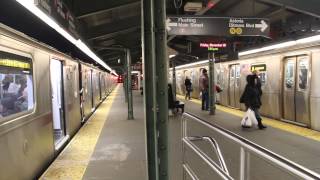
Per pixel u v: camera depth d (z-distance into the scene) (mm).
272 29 16156
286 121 12570
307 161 7066
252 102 11141
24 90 5820
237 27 11086
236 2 14766
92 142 9414
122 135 10469
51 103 7711
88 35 14609
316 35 10297
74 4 9742
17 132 5336
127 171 6516
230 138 3332
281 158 2482
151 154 3320
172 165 6785
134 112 17453
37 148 6453
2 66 4840
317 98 10695
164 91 3330
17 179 5285
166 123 3359
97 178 6121
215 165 3842
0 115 4730
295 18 15008
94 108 18328
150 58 3236
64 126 9750
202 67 24094
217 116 14656
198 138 5207
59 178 6145
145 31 3221
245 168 2984
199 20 10953
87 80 15516
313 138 9469
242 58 16594
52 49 8008
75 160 7406
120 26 15469
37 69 6629
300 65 11797
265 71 14211
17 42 5500
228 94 18844
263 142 8992
